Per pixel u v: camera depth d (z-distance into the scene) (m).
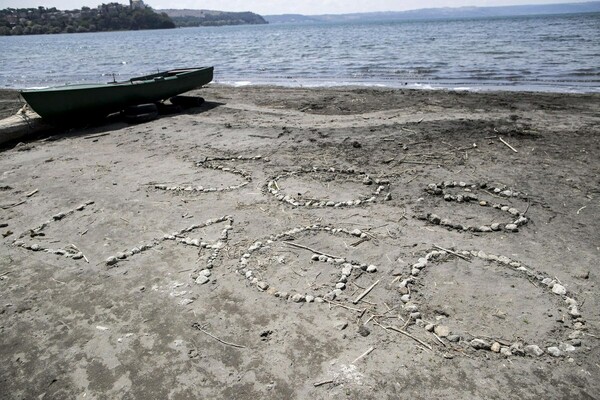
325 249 6.67
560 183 8.55
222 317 5.29
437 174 9.25
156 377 4.47
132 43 87.69
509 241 6.68
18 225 7.91
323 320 5.16
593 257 6.16
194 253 6.70
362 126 12.75
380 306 5.37
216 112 16.50
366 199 8.31
